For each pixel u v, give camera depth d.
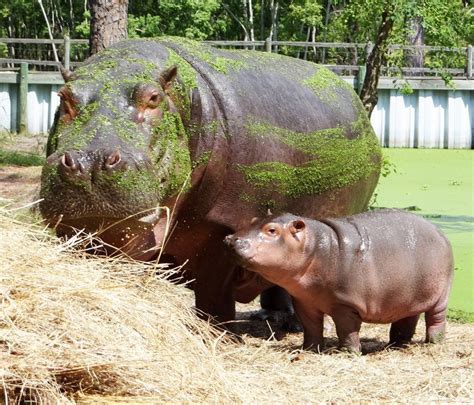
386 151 45.72
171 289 10.04
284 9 74.50
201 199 11.08
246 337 12.66
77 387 8.14
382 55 25.67
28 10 73.44
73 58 62.56
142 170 9.51
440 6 25.19
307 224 11.20
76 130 9.81
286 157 12.06
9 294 8.23
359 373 10.35
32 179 24.81
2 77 45.06
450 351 11.73
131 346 8.42
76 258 9.45
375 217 11.76
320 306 11.38
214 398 8.53
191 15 64.94
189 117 10.77
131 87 10.13
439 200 30.00
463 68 48.19
